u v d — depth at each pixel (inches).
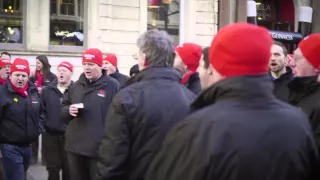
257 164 66.8
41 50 423.8
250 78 72.0
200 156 68.1
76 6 446.3
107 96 185.2
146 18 471.5
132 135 110.7
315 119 102.7
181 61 161.9
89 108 183.5
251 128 68.6
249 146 67.2
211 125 69.4
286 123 70.5
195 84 159.2
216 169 66.7
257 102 71.6
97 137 180.9
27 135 206.8
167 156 74.6
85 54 186.2
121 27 457.7
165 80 115.2
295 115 72.8
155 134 109.7
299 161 69.6
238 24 74.8
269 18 622.5
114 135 110.0
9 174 204.7
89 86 187.0
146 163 109.6
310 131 73.1
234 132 68.1
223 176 66.6
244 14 519.8
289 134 69.7
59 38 439.2
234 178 66.4
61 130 226.8
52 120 227.8
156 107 110.5
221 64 73.3
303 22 580.4
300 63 115.2
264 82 72.8
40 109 222.8
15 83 203.8
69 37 443.5
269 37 73.9
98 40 446.3
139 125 109.8
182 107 112.4
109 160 109.4
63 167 230.5
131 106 110.2
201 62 121.0
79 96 186.2
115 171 109.3
